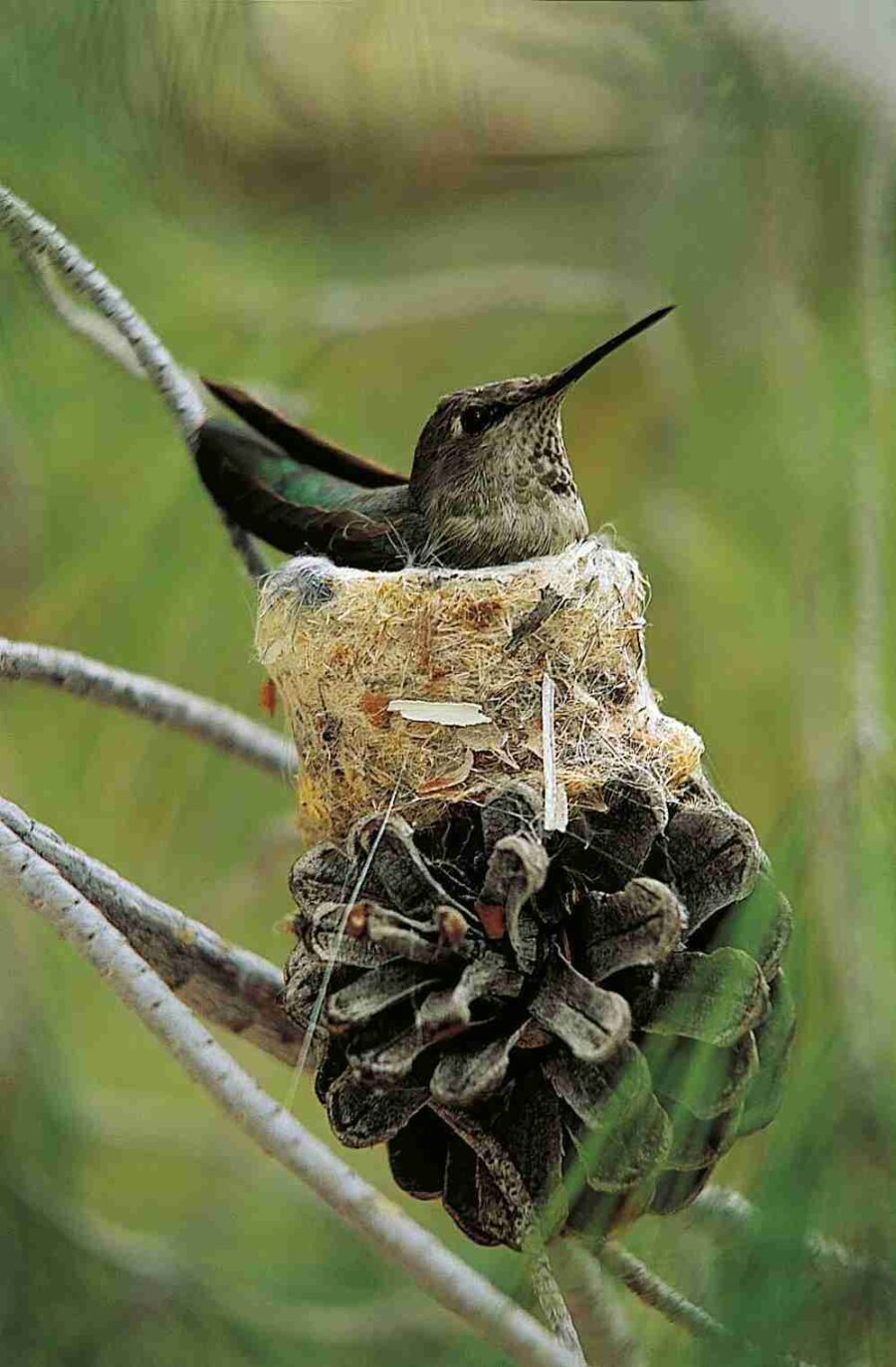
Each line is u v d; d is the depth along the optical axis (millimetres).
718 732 5062
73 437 5465
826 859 3193
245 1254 6105
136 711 4340
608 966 3096
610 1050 2977
